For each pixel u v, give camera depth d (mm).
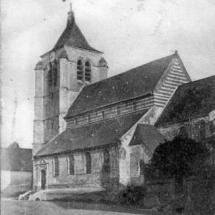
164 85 46219
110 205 36938
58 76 58500
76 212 30609
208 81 43062
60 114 56625
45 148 53844
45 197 47406
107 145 43875
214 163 34812
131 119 45750
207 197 32625
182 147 35750
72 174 48375
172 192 34750
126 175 42000
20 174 51938
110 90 52750
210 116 39219
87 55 61375
